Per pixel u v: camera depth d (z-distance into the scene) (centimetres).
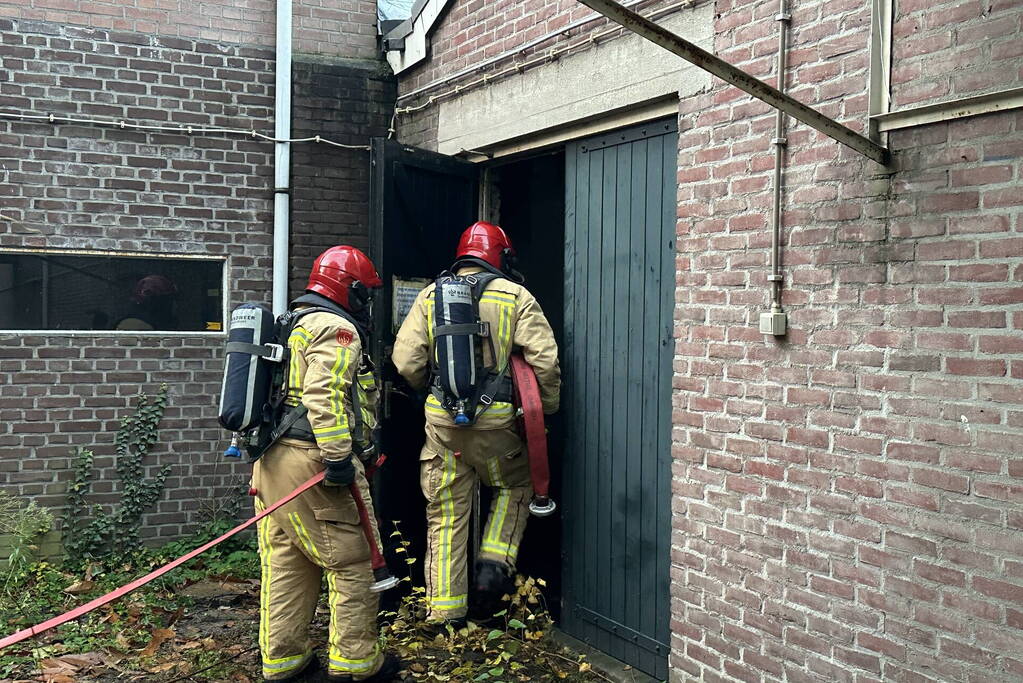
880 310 306
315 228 597
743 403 357
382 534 496
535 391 435
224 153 584
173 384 577
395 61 599
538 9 469
